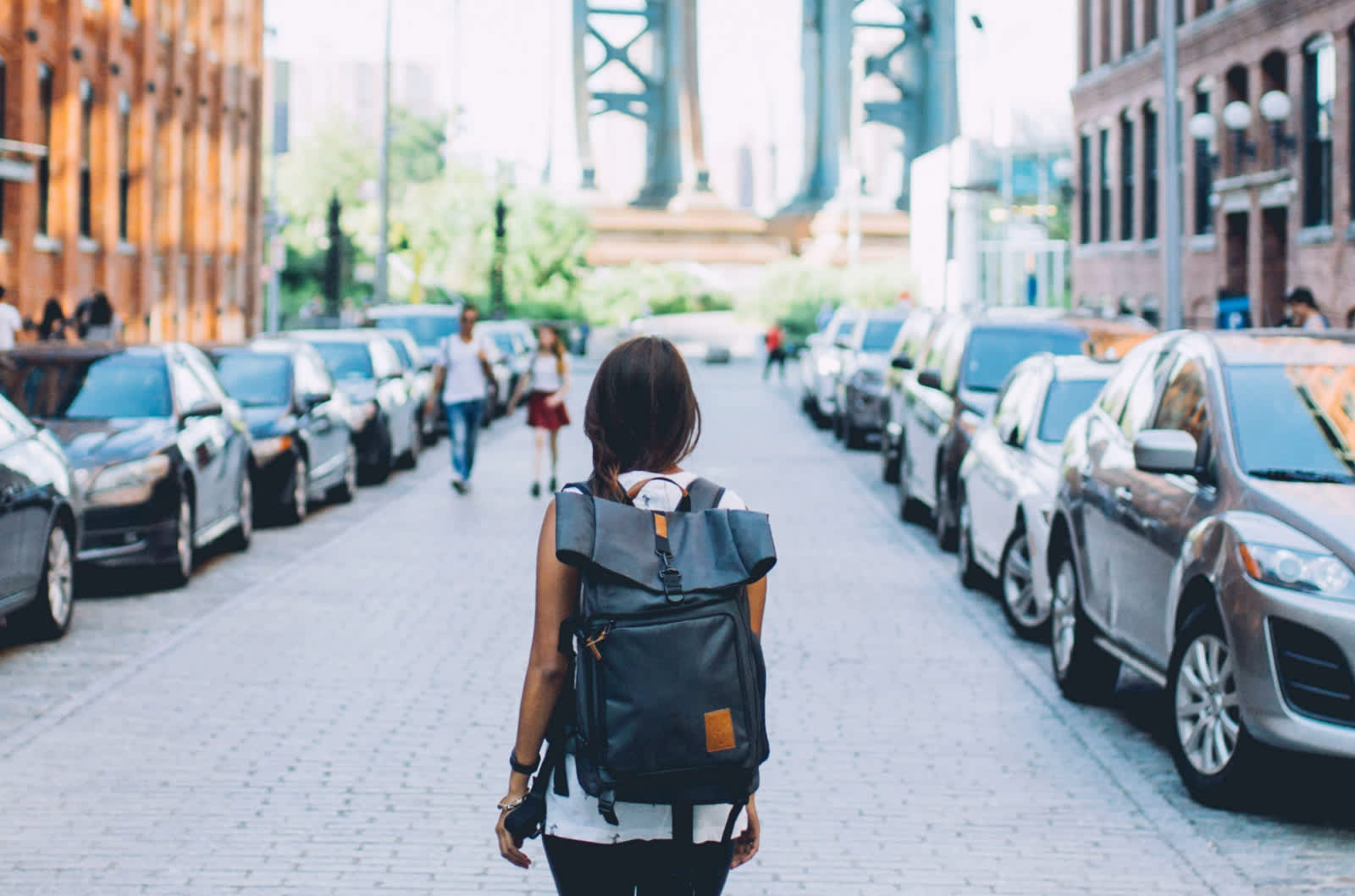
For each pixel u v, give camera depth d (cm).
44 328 2350
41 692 875
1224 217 3109
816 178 13662
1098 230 3959
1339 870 603
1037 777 730
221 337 4162
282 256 4381
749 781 331
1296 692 641
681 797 329
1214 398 760
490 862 598
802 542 1523
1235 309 2445
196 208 3909
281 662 954
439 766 728
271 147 4666
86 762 731
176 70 3672
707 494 352
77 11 3030
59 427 1235
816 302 8850
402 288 7675
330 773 715
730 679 326
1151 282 3531
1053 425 1120
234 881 574
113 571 1317
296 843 618
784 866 601
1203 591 710
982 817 667
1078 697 885
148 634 1044
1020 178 5688
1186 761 703
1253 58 2961
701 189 13350
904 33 14088
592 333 7894
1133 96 3647
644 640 323
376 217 8025
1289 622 641
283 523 1616
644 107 13762
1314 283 2711
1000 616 1148
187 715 822
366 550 1441
